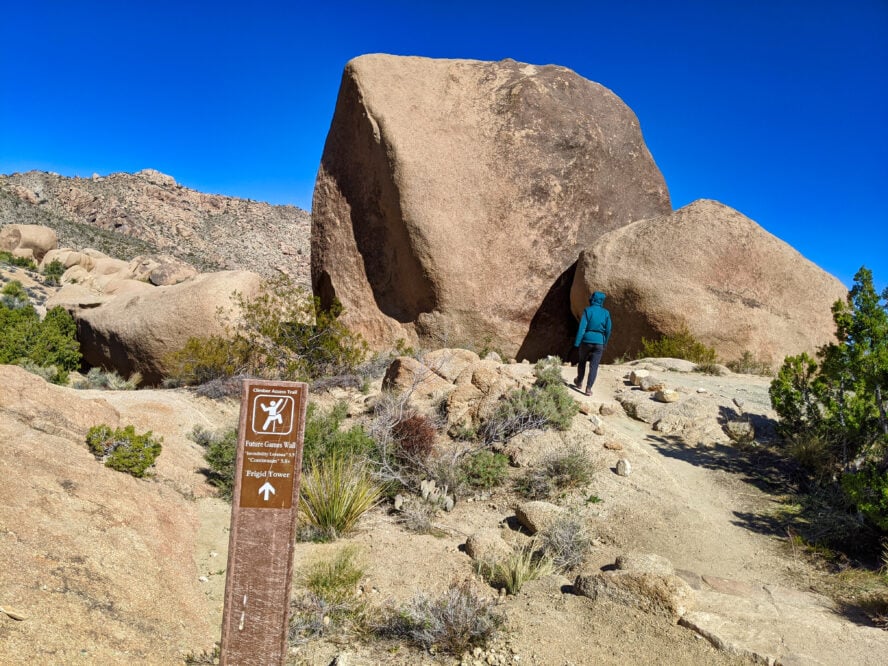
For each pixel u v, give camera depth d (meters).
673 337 15.14
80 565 4.32
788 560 5.97
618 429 9.27
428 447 8.08
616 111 20.19
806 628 4.54
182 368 14.37
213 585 5.07
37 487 5.06
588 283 16.55
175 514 6.11
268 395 3.31
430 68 19.05
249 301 14.56
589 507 7.00
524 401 8.84
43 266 50.09
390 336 17.77
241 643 3.29
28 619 3.54
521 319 17.78
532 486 7.45
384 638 4.48
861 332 7.69
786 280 15.46
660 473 7.81
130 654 3.70
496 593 5.19
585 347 10.62
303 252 145.25
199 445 8.73
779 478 7.87
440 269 17.03
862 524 6.31
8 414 6.29
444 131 18.00
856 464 7.58
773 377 13.31
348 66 18.64
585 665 4.12
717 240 15.54
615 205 19.39
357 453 7.86
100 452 6.36
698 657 4.20
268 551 3.29
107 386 15.28
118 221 117.19
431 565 5.68
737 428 9.05
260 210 156.50
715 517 6.88
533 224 18.16
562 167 18.66
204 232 135.38
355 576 5.31
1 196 85.31
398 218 17.38
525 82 19.08
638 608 4.81
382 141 17.61
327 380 12.55
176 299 16.06
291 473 3.32
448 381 10.38
